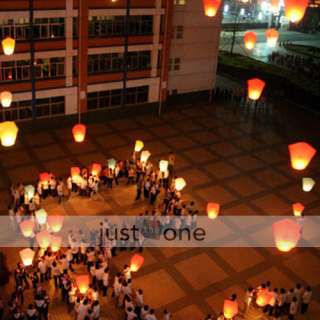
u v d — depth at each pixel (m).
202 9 38.47
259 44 68.44
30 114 33.41
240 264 22.83
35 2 30.31
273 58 59.25
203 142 34.69
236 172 30.98
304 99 43.62
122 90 36.50
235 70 52.16
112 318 19.22
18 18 30.25
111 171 27.30
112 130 35.31
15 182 27.67
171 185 26.72
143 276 21.55
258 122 38.97
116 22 34.09
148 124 36.88
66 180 28.23
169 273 21.86
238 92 43.44
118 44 34.75
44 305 18.38
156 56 36.91
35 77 32.56
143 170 27.98
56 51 32.41
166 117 38.47
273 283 21.84
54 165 29.88
